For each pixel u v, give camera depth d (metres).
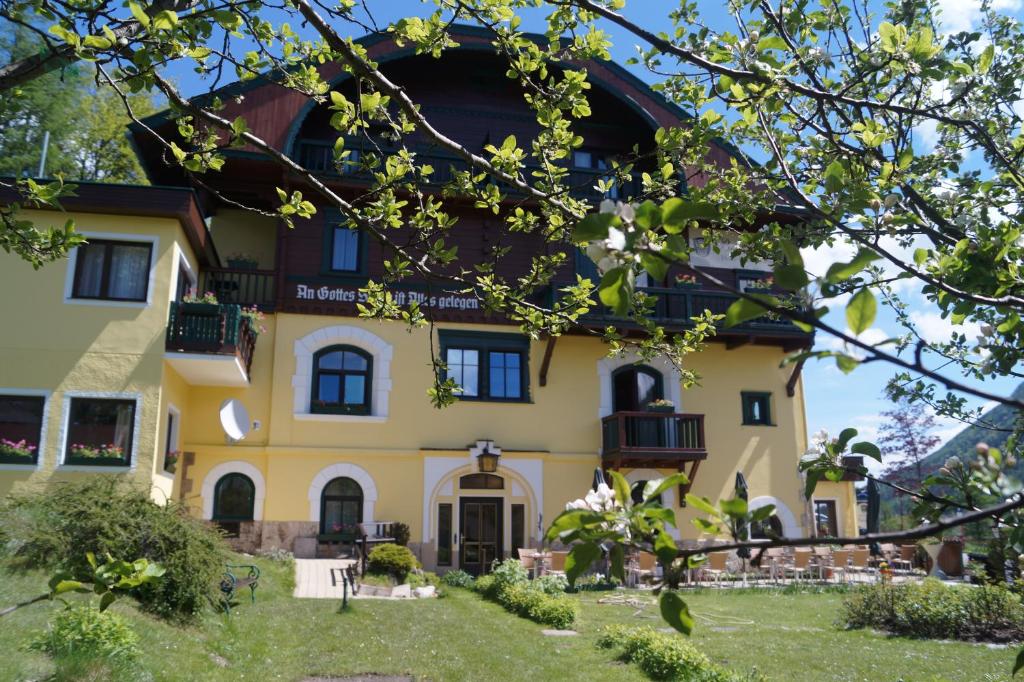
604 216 1.82
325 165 18.81
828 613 14.35
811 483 2.98
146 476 14.01
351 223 4.93
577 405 20.11
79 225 14.60
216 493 17.80
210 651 9.15
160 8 4.10
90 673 7.00
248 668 8.98
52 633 7.42
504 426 19.55
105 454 13.93
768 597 16.36
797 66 3.91
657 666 9.47
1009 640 11.55
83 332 14.35
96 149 28.42
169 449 16.64
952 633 12.00
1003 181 4.08
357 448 18.56
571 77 4.91
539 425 19.78
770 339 21.02
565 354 20.31
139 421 14.21
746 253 4.36
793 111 4.11
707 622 13.21
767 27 4.27
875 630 12.54
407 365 19.23
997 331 3.21
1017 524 2.82
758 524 2.08
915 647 11.14
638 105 21.25
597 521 2.10
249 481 18.02
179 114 4.46
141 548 9.76
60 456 13.82
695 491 20.16
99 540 9.43
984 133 3.50
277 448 18.05
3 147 23.42
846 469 2.98
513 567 15.97
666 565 2.06
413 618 12.64
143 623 8.84
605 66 21.97
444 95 21.22
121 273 14.77
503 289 5.51
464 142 21.00
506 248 5.59
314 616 12.23
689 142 5.01
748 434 20.88
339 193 19.20
